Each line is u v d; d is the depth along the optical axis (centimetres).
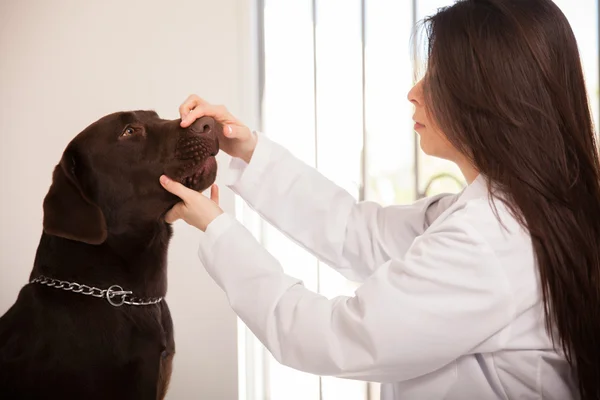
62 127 283
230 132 155
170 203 147
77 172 148
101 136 148
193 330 268
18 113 288
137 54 271
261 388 273
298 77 268
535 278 110
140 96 272
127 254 146
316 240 157
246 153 161
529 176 110
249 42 262
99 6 275
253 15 264
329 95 265
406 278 109
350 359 112
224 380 265
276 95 269
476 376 116
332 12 264
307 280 267
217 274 125
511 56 112
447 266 107
